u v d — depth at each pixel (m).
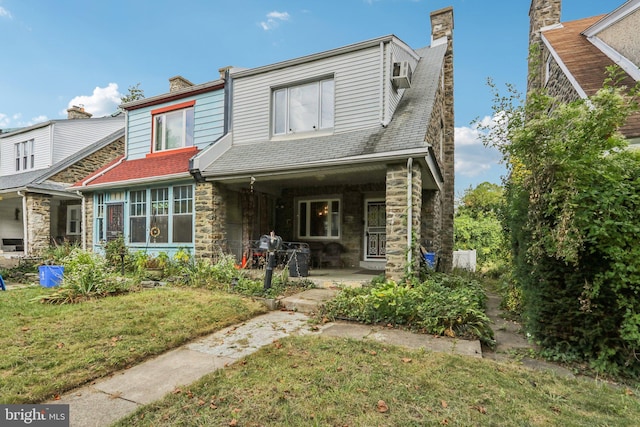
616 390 2.97
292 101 8.75
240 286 6.43
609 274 3.28
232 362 3.48
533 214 3.81
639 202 3.18
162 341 3.91
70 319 4.51
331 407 2.56
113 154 14.85
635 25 6.78
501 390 2.82
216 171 8.09
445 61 11.26
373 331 4.43
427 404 2.60
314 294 6.13
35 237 12.10
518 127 4.18
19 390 2.81
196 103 10.11
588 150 3.42
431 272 7.48
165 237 9.23
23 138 15.20
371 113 7.55
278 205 11.35
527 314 4.20
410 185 6.27
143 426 2.37
